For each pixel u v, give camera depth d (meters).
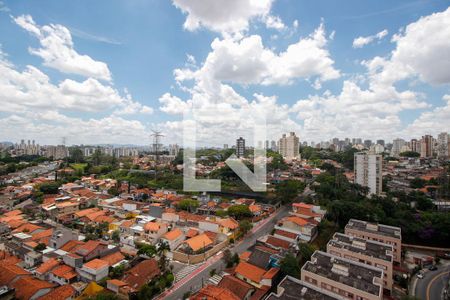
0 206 87.31
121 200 92.81
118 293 39.47
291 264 43.53
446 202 82.56
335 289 36.06
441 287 44.50
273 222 74.88
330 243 48.72
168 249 55.50
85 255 46.69
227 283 40.09
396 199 87.31
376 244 47.75
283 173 128.75
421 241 60.09
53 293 37.72
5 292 38.09
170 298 40.22
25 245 54.25
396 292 42.94
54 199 90.94
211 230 64.81
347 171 139.62
